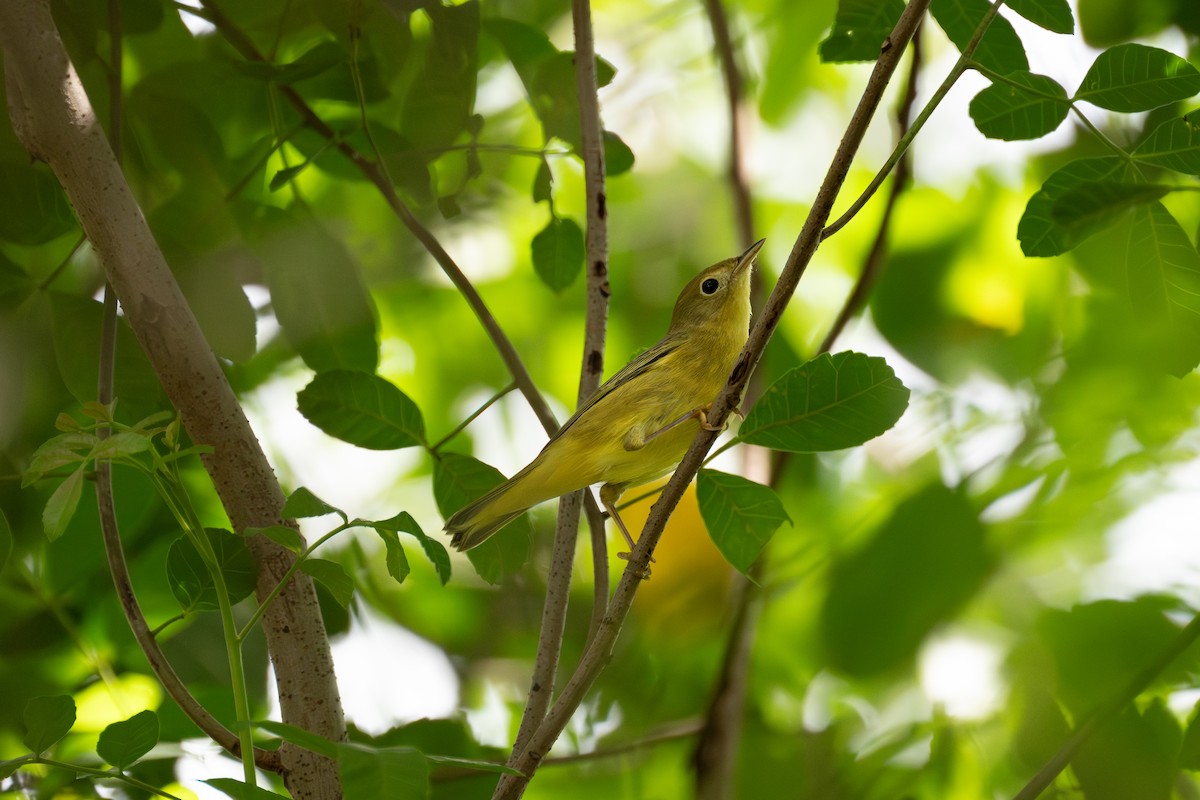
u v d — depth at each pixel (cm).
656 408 1034
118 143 841
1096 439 1027
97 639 1005
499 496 919
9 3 721
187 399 729
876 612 987
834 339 1069
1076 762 884
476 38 942
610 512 1020
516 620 1365
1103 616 928
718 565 1283
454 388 1478
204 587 730
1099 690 914
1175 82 728
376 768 538
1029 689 929
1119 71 735
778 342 1308
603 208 912
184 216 916
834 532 1234
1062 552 1018
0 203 866
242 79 949
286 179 905
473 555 941
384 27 938
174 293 733
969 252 1277
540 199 1023
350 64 939
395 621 1342
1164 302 761
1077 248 985
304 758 718
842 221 659
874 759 1124
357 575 1312
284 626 732
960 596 976
